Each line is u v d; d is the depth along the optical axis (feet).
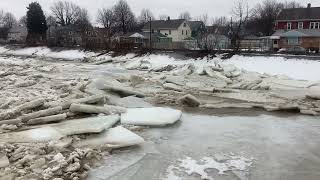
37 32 227.61
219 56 118.83
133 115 46.01
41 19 230.48
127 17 268.00
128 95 59.47
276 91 69.10
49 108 43.62
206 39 140.56
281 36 158.30
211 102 58.59
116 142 35.83
